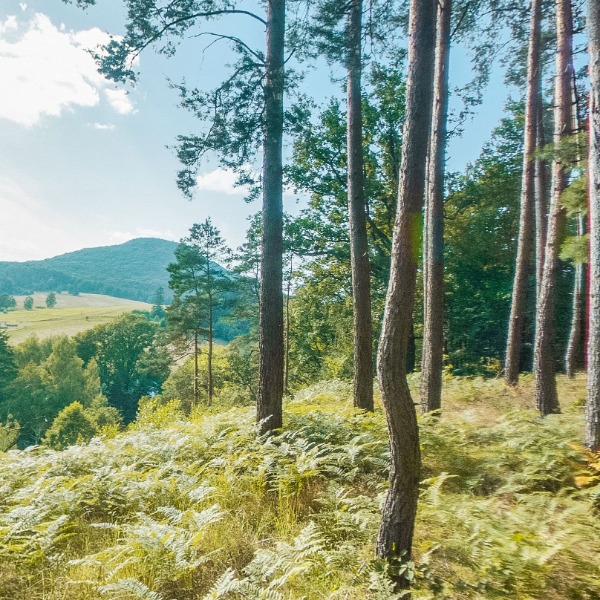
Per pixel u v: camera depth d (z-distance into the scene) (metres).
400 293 3.36
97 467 6.85
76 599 3.69
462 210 22.00
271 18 7.18
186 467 6.34
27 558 4.27
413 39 3.54
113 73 7.66
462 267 21.80
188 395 39.09
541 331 8.45
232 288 33.44
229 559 4.11
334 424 7.41
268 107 7.00
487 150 22.42
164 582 3.78
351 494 5.34
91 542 4.72
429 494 4.85
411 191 3.41
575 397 10.41
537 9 11.09
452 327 21.69
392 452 3.55
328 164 21.41
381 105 20.28
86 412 48.72
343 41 7.41
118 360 75.56
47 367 61.34
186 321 33.09
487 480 5.52
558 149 7.38
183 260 32.50
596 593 3.19
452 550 3.88
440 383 8.85
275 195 7.07
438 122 8.84
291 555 3.67
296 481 5.42
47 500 5.27
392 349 3.38
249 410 9.58
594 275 5.12
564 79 9.76
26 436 54.00
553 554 3.49
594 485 4.80
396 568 3.46
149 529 4.27
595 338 5.08
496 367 18.55
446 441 6.70
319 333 26.91
